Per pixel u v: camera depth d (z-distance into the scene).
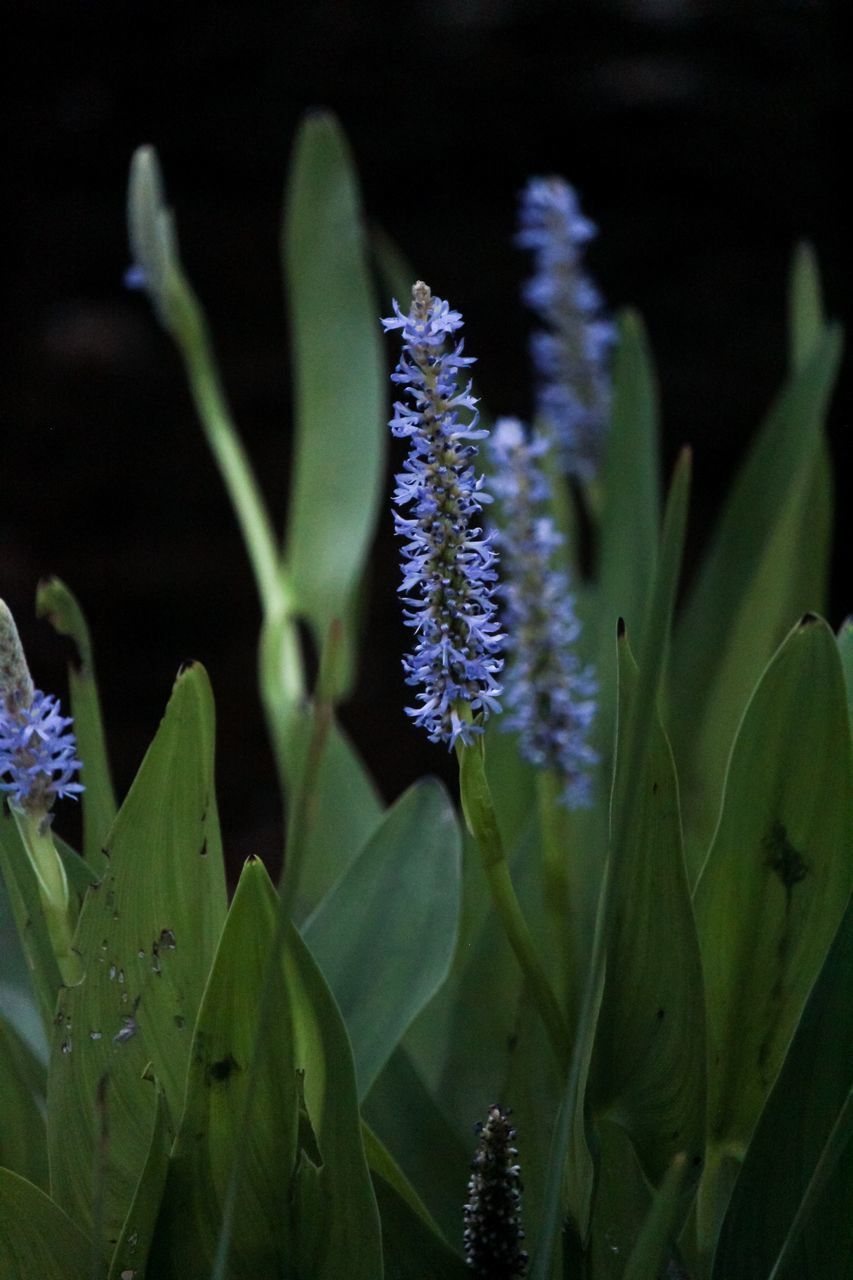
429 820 1.70
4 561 4.73
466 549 1.57
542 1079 1.69
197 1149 1.59
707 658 2.02
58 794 1.61
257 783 4.70
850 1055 1.60
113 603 4.82
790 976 1.63
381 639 4.57
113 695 4.77
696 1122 1.61
